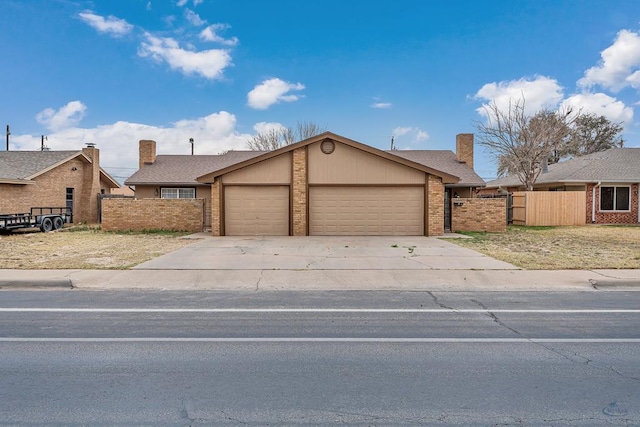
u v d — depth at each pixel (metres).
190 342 5.05
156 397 3.60
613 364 4.35
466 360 4.48
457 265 10.34
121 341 5.07
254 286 8.45
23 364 4.33
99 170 28.38
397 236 16.97
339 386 3.83
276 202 17.31
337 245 14.02
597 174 23.39
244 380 3.96
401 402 3.52
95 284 8.49
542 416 3.28
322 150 17.20
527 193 22.55
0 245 14.14
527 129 27.30
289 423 3.19
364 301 7.27
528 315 6.32
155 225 19.53
